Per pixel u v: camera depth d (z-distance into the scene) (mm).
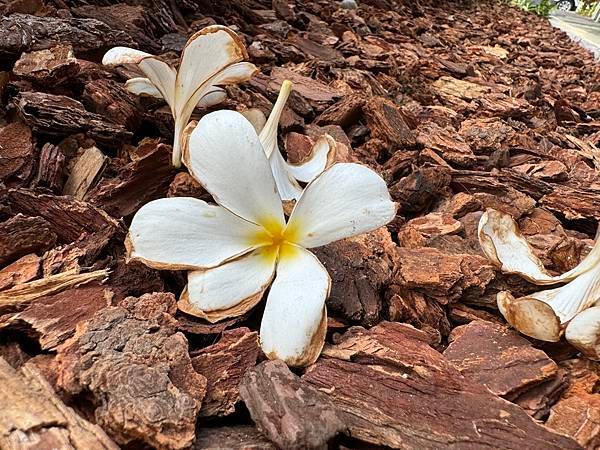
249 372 109
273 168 158
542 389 124
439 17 724
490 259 154
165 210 126
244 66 176
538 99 414
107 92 193
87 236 140
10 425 88
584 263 145
